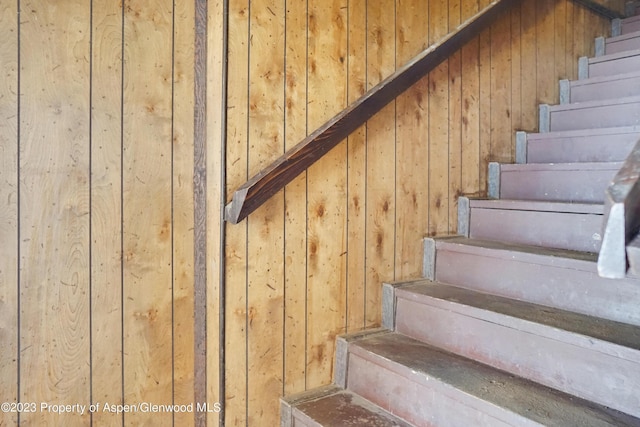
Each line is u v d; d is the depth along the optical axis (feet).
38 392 3.95
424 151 6.19
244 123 4.63
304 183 5.09
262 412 4.86
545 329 4.11
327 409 4.78
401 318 5.60
